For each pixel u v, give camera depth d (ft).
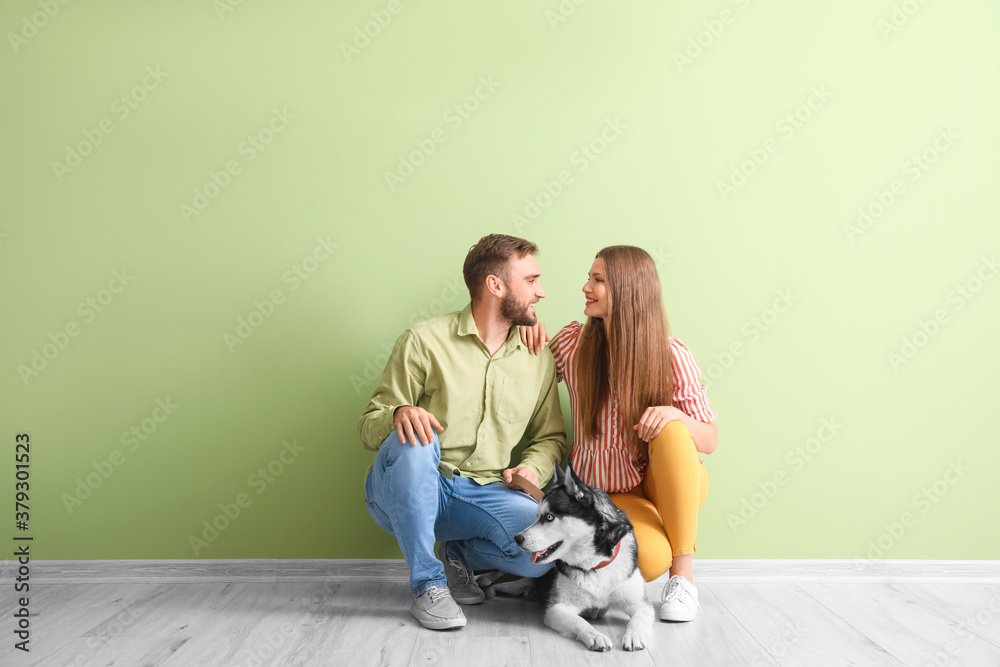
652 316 6.41
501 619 6.09
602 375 6.65
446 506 6.28
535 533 5.64
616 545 5.71
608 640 5.40
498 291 6.33
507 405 6.49
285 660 5.18
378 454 6.11
